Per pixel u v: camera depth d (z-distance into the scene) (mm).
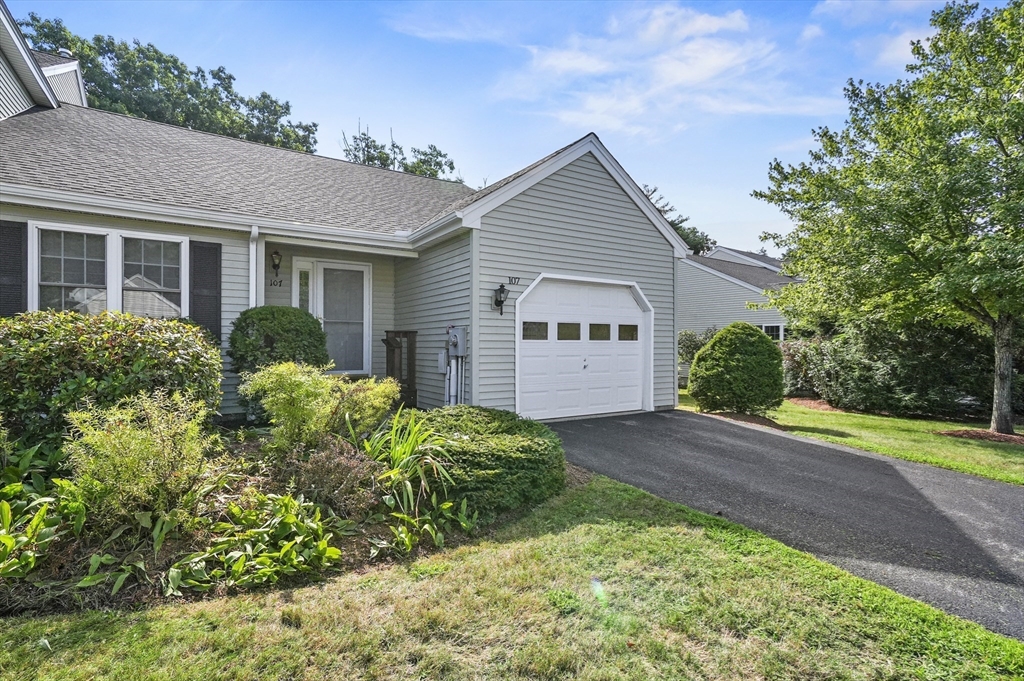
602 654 2227
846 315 10766
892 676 2148
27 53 7848
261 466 4133
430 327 8398
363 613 2473
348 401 4660
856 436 8039
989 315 9156
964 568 3281
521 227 7680
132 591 2588
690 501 4453
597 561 3139
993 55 8352
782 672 2156
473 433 4754
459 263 7566
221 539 3051
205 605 2510
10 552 2551
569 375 8305
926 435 8445
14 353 3768
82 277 6211
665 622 2488
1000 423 8930
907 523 4059
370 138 33344
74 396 3824
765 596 2748
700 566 3094
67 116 8805
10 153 6547
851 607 2666
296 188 9172
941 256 8219
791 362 14227
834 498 4633
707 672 2139
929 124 8406
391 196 10461
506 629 2389
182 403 3418
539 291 7957
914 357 10992
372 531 3500
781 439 7121
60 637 2176
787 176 10875
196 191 7457
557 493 4445
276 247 8109
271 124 31172
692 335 19078
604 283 8602
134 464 2898
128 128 9289
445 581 2852
